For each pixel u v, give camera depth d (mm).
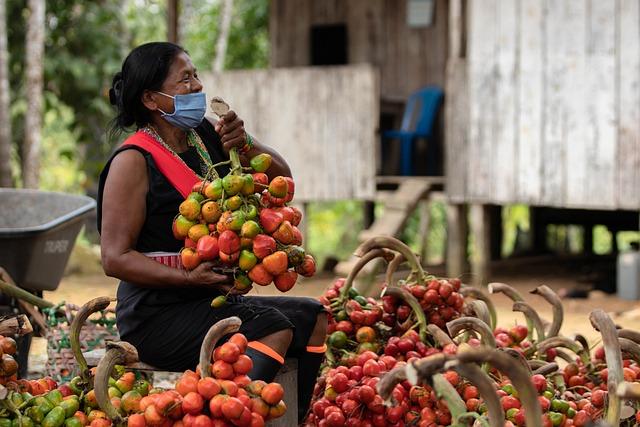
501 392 3324
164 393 2980
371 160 11367
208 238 3236
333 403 3568
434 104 12359
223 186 3244
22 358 5379
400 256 4207
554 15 9875
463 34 10672
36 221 6953
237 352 3045
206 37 18984
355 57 13453
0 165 11922
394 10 13203
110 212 3430
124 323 3537
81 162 16000
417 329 4055
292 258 3250
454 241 10781
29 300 4906
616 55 9508
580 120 9766
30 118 12312
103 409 3102
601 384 3807
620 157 9539
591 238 13422
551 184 9969
